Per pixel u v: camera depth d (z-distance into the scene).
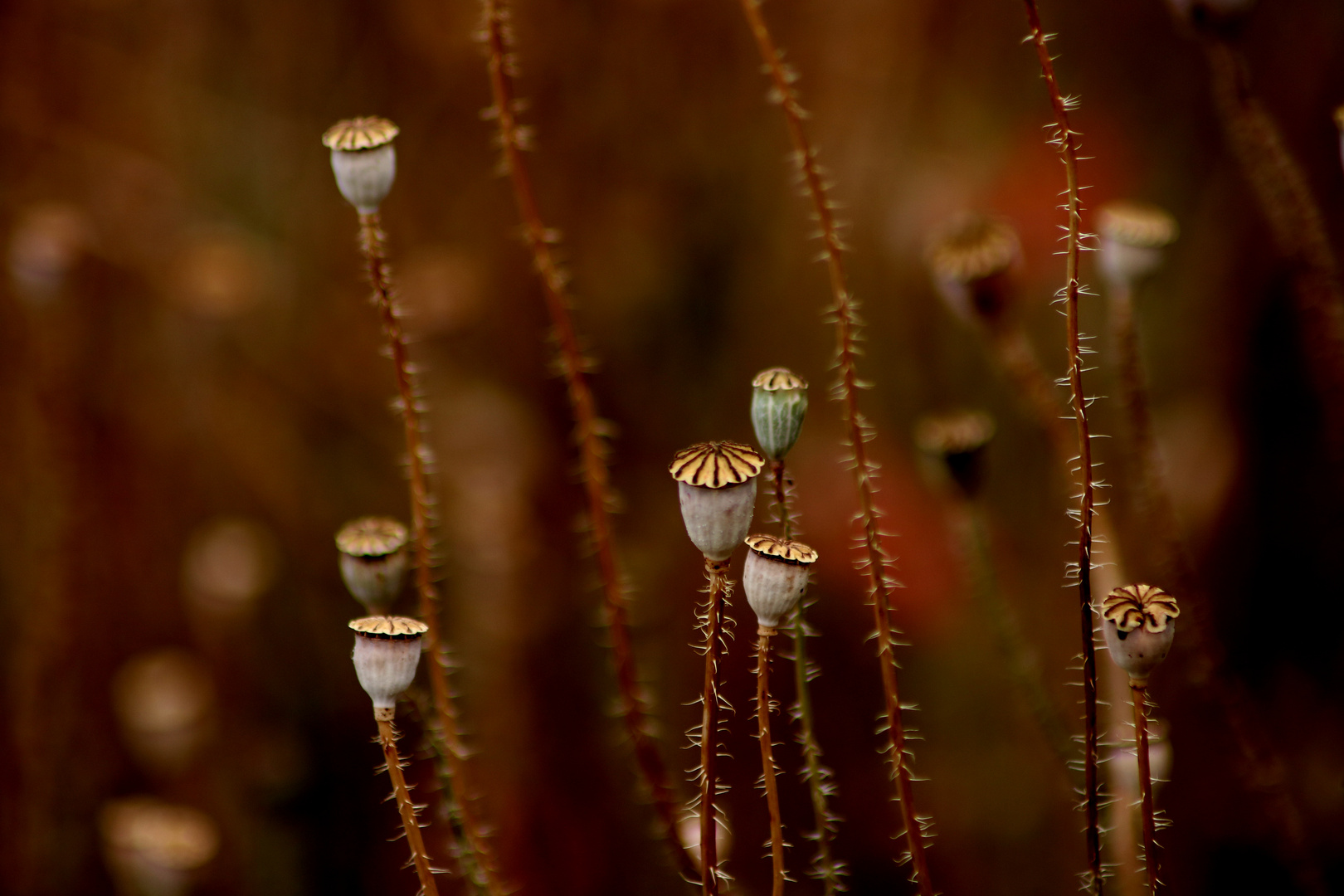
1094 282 1.13
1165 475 1.02
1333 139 1.00
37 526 1.00
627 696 0.69
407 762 0.64
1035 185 1.17
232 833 0.92
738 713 0.94
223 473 1.14
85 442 1.05
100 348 1.16
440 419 1.14
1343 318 0.70
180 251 1.19
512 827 0.87
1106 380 1.09
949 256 0.72
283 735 0.98
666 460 1.13
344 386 1.19
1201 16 0.69
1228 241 1.08
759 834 0.90
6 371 1.05
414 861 0.64
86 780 0.97
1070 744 0.71
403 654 0.64
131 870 0.77
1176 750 0.89
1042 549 1.00
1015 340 0.72
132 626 1.07
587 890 0.86
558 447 1.14
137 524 1.11
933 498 1.02
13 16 1.19
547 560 1.05
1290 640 0.97
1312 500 0.98
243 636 1.01
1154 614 0.64
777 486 0.65
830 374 1.16
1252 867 0.85
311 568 1.10
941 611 0.98
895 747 0.65
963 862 0.88
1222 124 1.13
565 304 0.68
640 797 0.85
